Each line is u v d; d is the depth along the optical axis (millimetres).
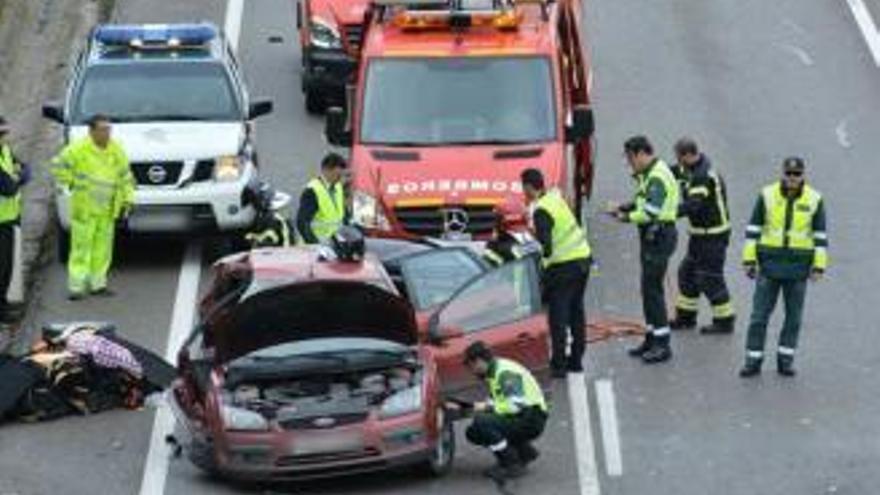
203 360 33688
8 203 39844
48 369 35750
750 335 36781
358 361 32500
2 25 57312
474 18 41969
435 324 34000
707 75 53875
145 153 42344
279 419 31891
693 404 35844
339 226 37688
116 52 45562
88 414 35781
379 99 41281
